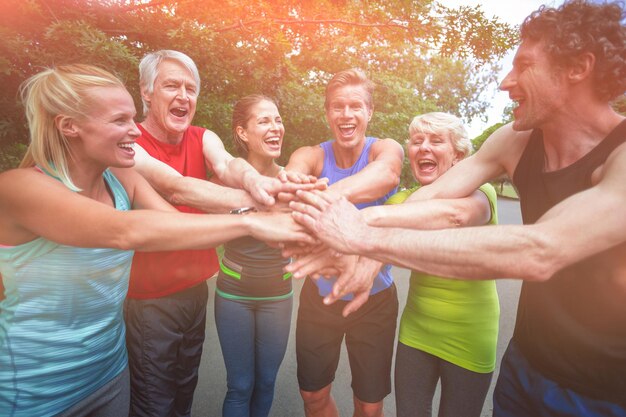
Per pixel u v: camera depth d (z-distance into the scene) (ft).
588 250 2.92
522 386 4.03
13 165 12.03
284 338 6.73
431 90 59.21
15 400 3.78
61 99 3.49
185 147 6.27
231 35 14.64
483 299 5.40
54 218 3.38
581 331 3.49
